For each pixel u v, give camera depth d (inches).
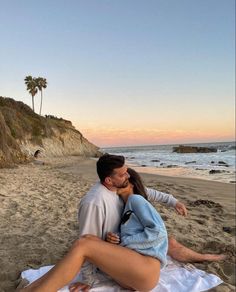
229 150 2741.1
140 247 127.7
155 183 603.8
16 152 946.1
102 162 136.8
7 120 1594.5
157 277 129.5
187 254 175.3
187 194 476.1
